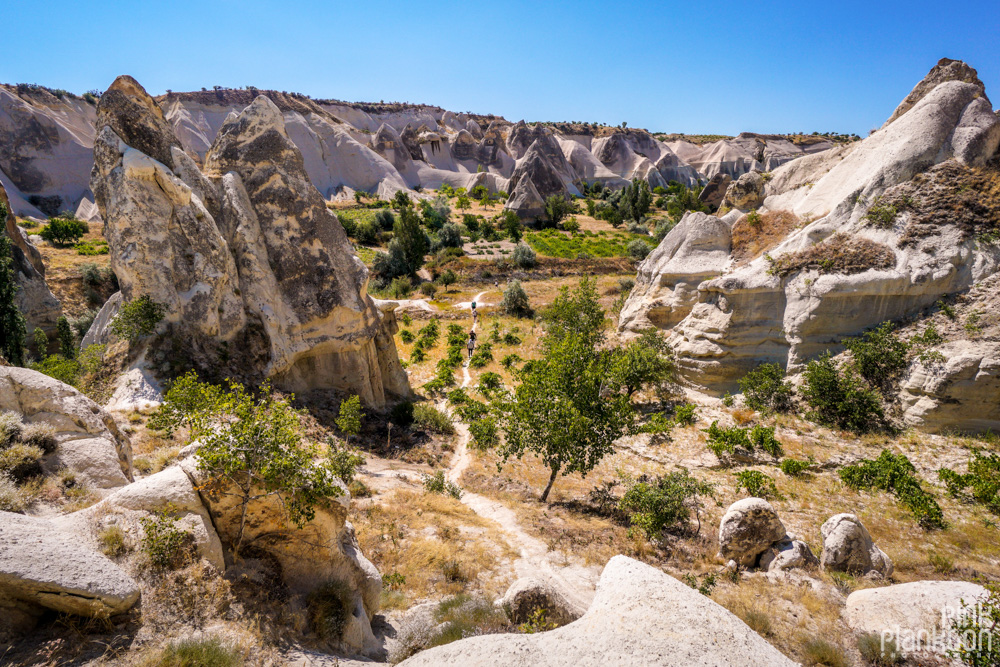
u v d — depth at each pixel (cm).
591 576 1273
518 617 888
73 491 866
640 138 16650
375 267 6312
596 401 1830
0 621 537
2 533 574
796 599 1095
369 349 2677
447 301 5575
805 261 2667
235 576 763
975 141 2562
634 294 3750
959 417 2077
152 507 759
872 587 1173
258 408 894
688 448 2320
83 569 586
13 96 9119
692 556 1408
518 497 1891
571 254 7194
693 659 429
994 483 1695
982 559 1405
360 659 753
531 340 4275
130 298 1975
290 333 2314
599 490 1962
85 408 1044
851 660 817
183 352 1950
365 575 924
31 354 3256
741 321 2758
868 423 2266
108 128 2012
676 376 3000
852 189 2775
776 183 3447
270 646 673
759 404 2553
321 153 11344
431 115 18338
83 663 535
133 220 1920
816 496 1820
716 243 3247
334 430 2208
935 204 2492
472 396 3181
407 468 2084
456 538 1388
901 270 2420
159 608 644
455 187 12525
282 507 835
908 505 1658
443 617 919
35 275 3547
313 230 2400
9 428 880
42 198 8931
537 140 13850
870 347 2336
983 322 2172
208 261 2059
